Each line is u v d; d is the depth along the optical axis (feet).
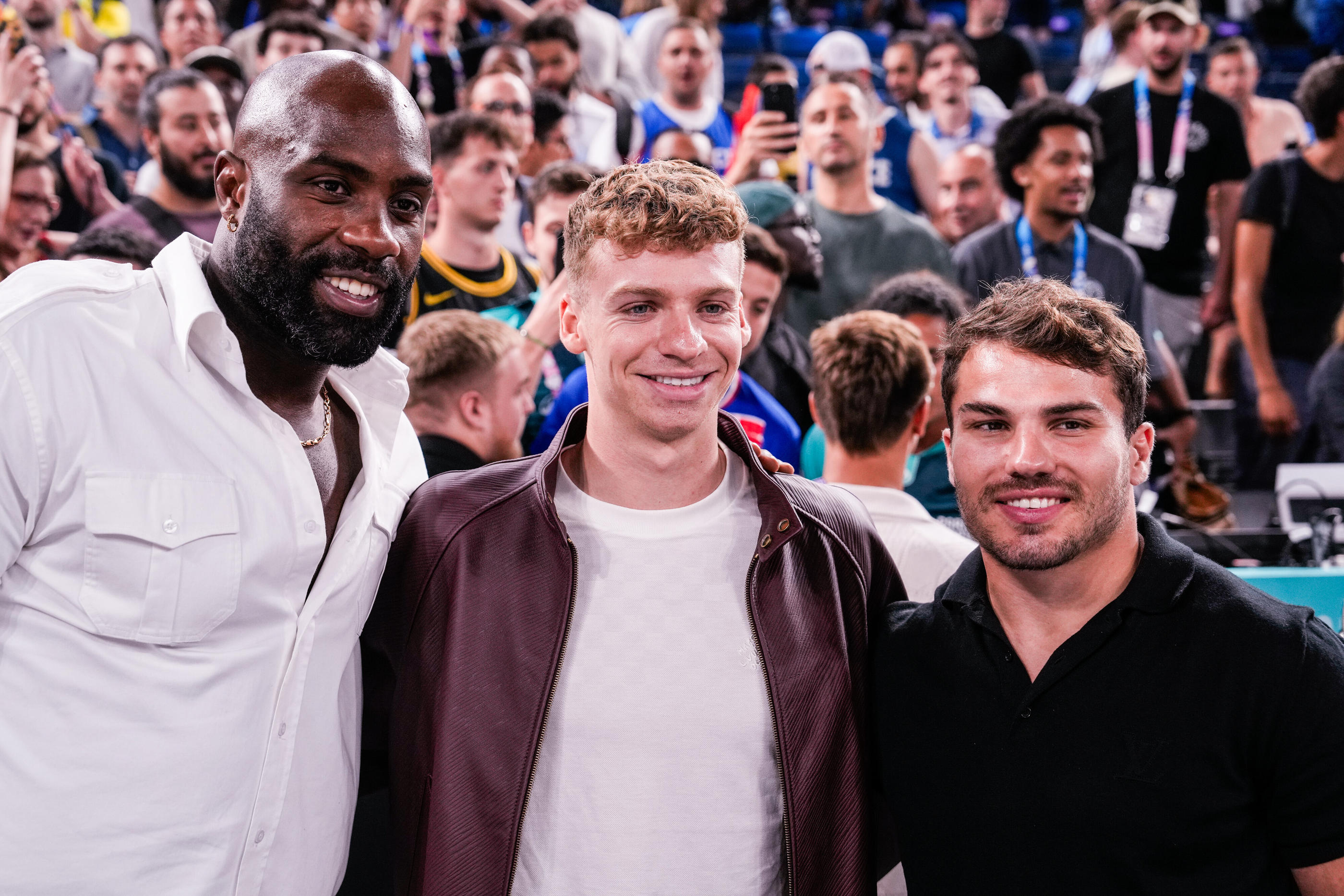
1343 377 11.37
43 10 14.57
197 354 3.83
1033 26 27.37
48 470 3.56
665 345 3.84
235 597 3.75
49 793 3.55
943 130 16.14
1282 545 8.78
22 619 3.64
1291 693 3.56
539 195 9.77
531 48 14.58
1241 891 3.60
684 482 4.19
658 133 14.32
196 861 3.69
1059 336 3.77
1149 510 9.75
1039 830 3.71
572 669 4.00
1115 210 13.64
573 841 3.90
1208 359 13.35
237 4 17.25
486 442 7.45
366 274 3.76
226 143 10.34
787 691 4.04
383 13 16.58
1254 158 16.75
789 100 10.90
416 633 4.24
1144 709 3.67
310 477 3.98
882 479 6.06
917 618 4.19
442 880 3.91
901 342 5.94
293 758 3.91
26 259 10.70
